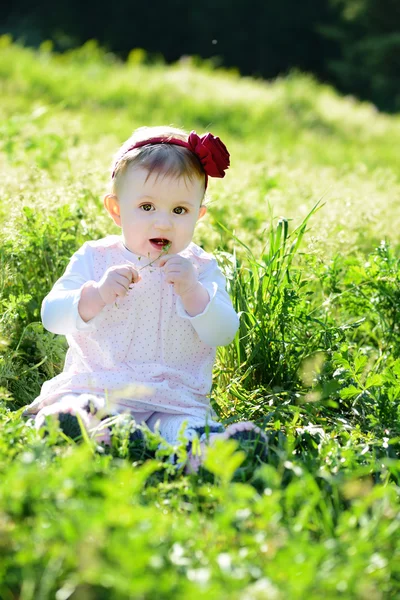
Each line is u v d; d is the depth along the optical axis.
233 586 1.83
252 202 5.99
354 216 5.43
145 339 3.16
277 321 3.71
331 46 43.06
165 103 15.95
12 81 14.66
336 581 1.88
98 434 2.73
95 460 2.54
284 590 1.83
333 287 4.23
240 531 2.15
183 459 2.57
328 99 20.52
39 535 1.91
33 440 2.59
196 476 2.57
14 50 17.84
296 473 2.40
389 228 5.90
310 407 3.30
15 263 4.16
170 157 3.13
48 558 1.88
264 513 2.09
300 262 4.42
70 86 15.41
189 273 3.06
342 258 4.54
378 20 39.59
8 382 3.57
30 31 35.53
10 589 1.94
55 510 2.02
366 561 2.02
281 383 3.65
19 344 3.60
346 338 4.06
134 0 43.06
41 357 3.81
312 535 2.29
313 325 3.85
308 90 19.92
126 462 2.47
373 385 3.38
